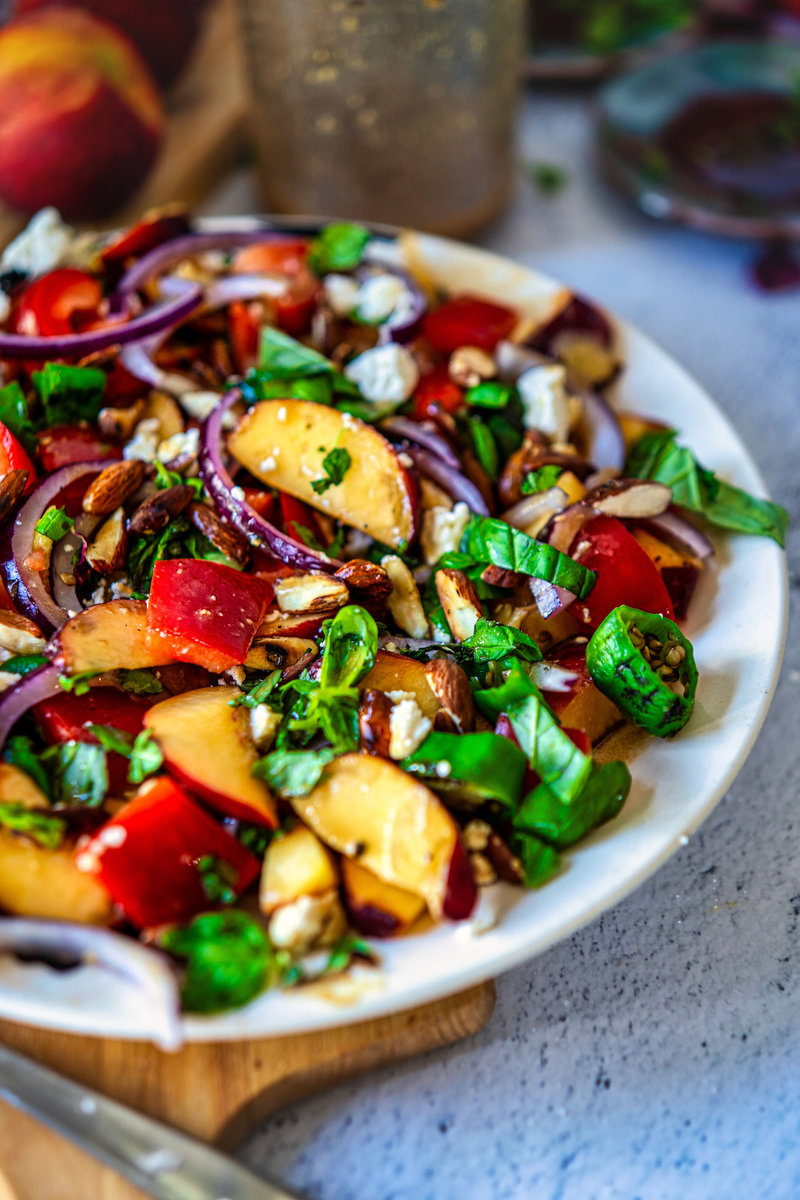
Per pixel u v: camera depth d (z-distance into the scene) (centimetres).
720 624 43
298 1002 35
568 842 38
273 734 40
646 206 62
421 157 58
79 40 57
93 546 43
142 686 41
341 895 37
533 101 75
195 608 41
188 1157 36
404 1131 39
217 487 44
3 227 60
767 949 42
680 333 61
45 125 57
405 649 42
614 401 50
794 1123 39
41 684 40
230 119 67
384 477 44
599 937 42
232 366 50
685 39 73
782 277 63
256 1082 37
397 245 54
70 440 46
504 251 65
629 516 44
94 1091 37
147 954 35
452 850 37
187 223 52
